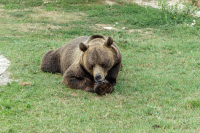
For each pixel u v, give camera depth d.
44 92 9.64
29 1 28.97
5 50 15.03
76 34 19.38
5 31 19.47
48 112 8.16
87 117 7.76
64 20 22.80
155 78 11.31
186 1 27.58
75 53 11.21
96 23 22.30
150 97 9.41
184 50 15.31
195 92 9.69
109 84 9.83
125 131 7.00
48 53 12.70
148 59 14.07
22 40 17.31
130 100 9.09
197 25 20.36
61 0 29.23
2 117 7.64
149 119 7.63
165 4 23.88
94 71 9.00
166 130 7.01
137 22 22.06
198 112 8.02
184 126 7.20
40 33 19.22
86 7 26.83
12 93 9.54
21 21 22.53
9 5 27.50
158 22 21.66
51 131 6.92
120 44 16.59
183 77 11.37
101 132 6.96
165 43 16.36
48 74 12.06
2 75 11.55
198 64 13.05
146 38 18.34
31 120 7.54
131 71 12.48
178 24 20.75
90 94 9.69
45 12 25.44
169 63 13.46
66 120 7.51
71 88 10.30
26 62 13.22
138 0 29.94
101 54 9.05
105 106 8.66
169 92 9.82
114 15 24.44
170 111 8.12
